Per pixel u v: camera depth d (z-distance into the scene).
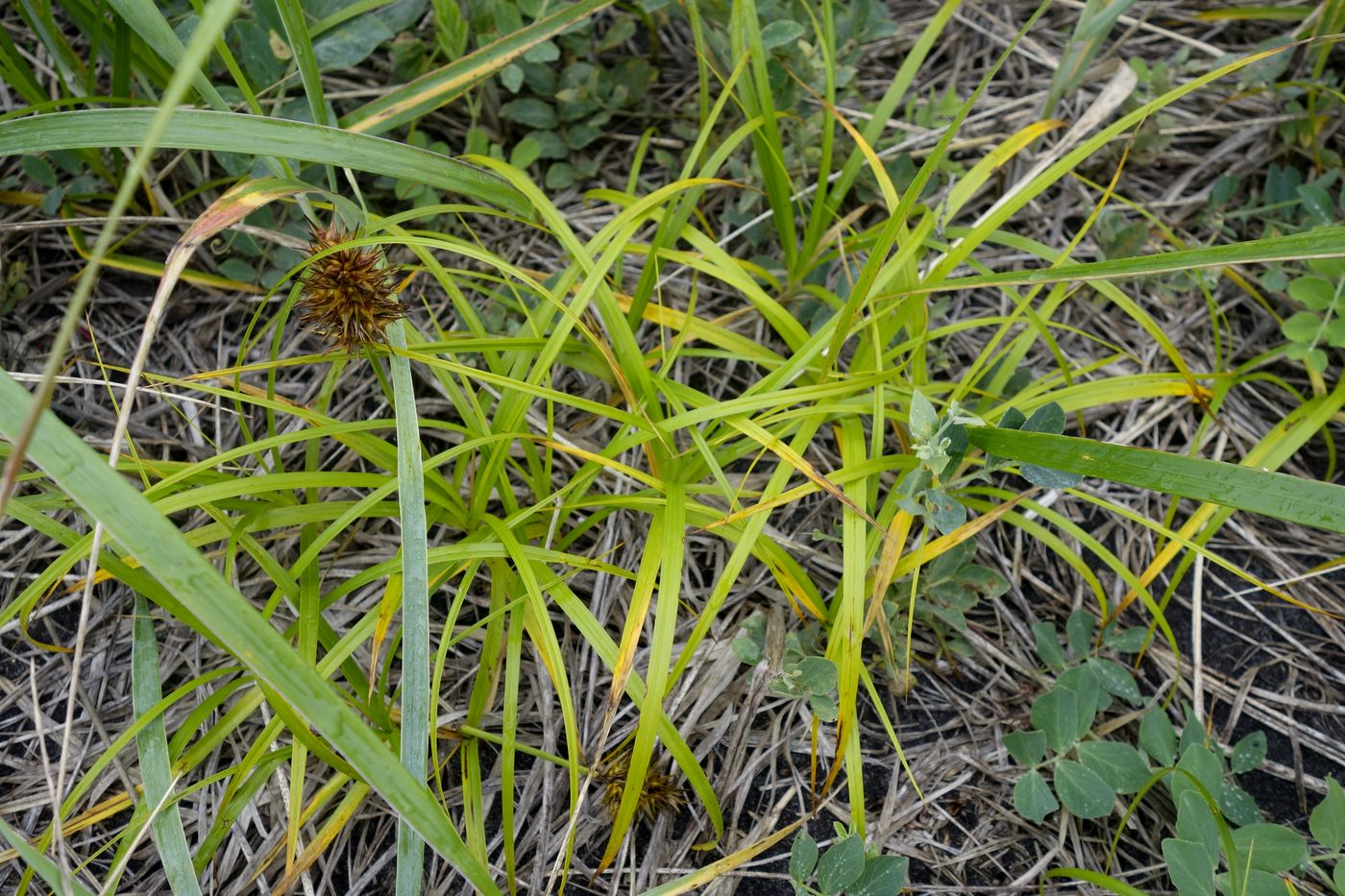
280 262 0.71
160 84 0.69
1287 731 0.64
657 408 0.62
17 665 0.63
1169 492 0.53
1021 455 0.55
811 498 0.67
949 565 0.62
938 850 0.60
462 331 0.69
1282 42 0.74
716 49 0.72
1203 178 0.77
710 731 0.62
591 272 0.60
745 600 0.65
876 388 0.60
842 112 0.77
